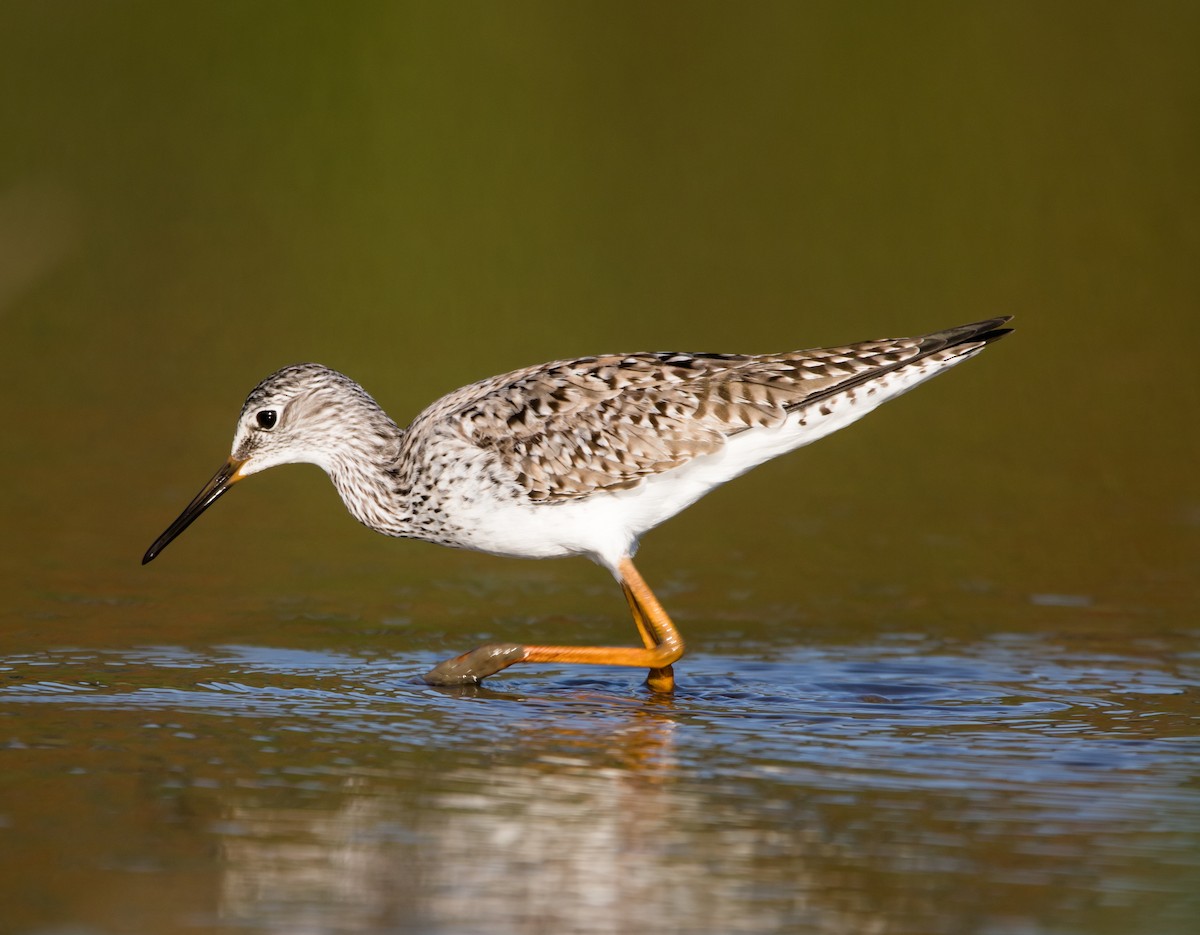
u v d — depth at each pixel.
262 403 12.85
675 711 10.81
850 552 16.06
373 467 12.73
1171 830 8.46
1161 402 21.62
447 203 25.97
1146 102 27.44
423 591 14.50
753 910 7.43
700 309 23.42
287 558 15.46
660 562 15.70
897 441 20.56
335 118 26.78
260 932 7.08
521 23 27.69
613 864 7.91
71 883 7.55
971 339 12.30
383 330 23.28
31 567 14.44
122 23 27.27
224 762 9.31
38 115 26.42
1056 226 25.56
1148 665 12.22
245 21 27.27
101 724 10.02
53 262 24.89
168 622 12.90
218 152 26.64
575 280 24.55
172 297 24.31
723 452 12.19
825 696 11.30
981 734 10.27
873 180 26.44
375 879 7.68
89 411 20.34
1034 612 13.91
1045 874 7.87
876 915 7.39
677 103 27.33
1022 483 18.62
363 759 9.44
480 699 11.04
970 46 27.98
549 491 12.11
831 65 27.75
